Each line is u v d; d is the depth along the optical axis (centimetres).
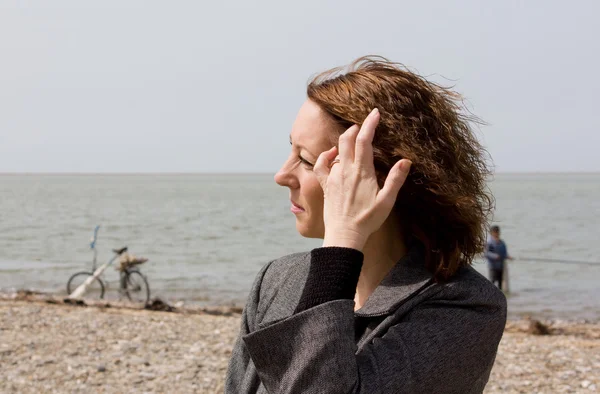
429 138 185
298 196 199
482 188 201
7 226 6475
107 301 2017
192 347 1251
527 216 8294
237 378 214
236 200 13825
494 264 2164
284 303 207
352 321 172
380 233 198
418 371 172
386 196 177
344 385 163
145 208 10356
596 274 3197
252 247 4756
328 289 173
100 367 1055
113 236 5481
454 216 185
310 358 165
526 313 2112
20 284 2653
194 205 11519
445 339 177
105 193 18862
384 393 166
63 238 5206
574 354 1256
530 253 4350
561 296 2494
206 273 3183
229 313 1820
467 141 199
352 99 186
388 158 183
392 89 186
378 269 201
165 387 973
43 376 1007
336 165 184
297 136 196
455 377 178
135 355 1165
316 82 199
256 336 172
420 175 184
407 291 184
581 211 9431
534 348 1323
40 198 14588
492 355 188
